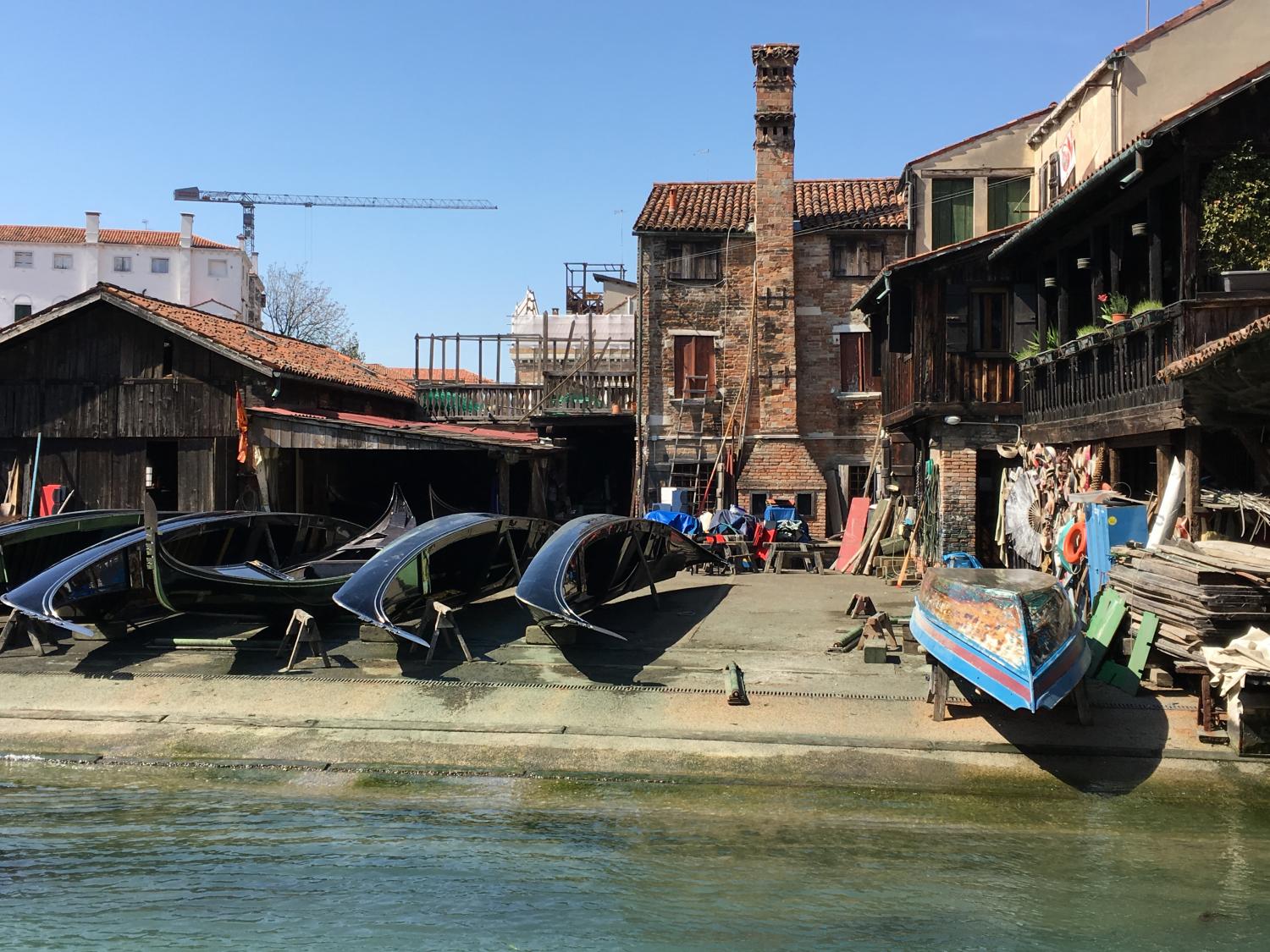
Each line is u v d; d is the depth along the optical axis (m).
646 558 15.75
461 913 6.61
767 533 20.84
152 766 9.70
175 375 20.19
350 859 7.52
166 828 8.18
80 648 12.95
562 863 7.42
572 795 8.91
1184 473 11.30
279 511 20.27
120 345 20.38
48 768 9.66
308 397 21.83
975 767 9.25
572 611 11.89
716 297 24.05
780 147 23.47
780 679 11.32
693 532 20.08
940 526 17.22
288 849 7.73
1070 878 7.14
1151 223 11.72
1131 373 12.14
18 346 20.66
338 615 13.72
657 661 12.01
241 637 13.06
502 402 27.56
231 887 7.00
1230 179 10.86
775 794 8.86
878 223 23.31
